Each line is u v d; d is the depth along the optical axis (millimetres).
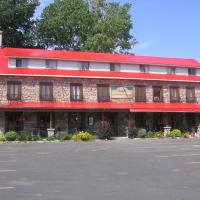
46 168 18812
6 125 43000
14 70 43906
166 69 51562
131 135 45250
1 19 65188
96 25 70438
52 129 42688
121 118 47500
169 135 46344
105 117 46906
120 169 18781
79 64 47344
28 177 16266
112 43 67812
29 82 43781
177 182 15570
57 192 13453
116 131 47125
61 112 44906
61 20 68750
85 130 45750
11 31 66562
